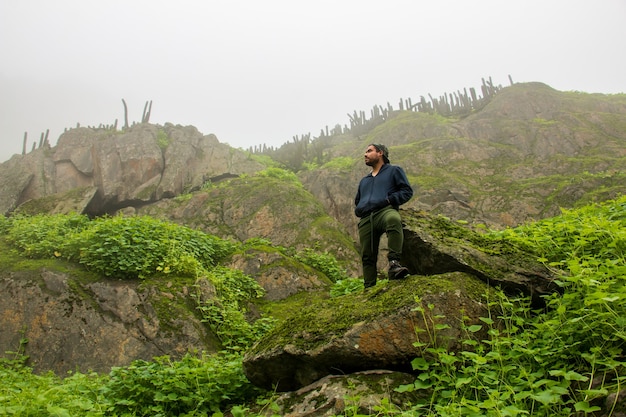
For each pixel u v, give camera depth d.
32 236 10.13
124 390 4.72
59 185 20.20
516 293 4.51
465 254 4.78
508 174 17.52
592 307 3.58
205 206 17.14
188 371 4.74
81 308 8.03
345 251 14.32
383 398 3.26
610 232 4.80
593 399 2.95
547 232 5.68
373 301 4.42
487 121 21.77
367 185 5.26
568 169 16.83
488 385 3.38
